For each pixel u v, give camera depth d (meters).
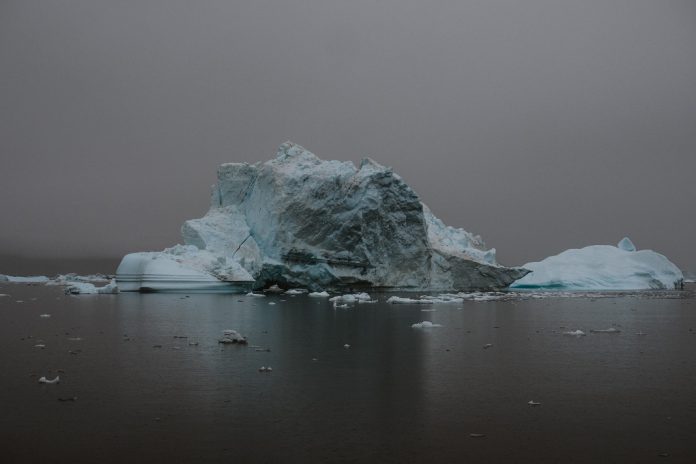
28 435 12.46
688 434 12.67
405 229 66.12
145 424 13.20
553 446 11.92
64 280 81.31
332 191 65.44
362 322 32.66
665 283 77.06
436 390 16.31
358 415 13.91
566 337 27.12
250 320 33.16
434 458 11.27
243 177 72.06
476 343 25.05
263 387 16.55
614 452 11.62
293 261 65.44
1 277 81.44
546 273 77.94
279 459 11.17
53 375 17.97
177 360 20.50
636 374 18.48
